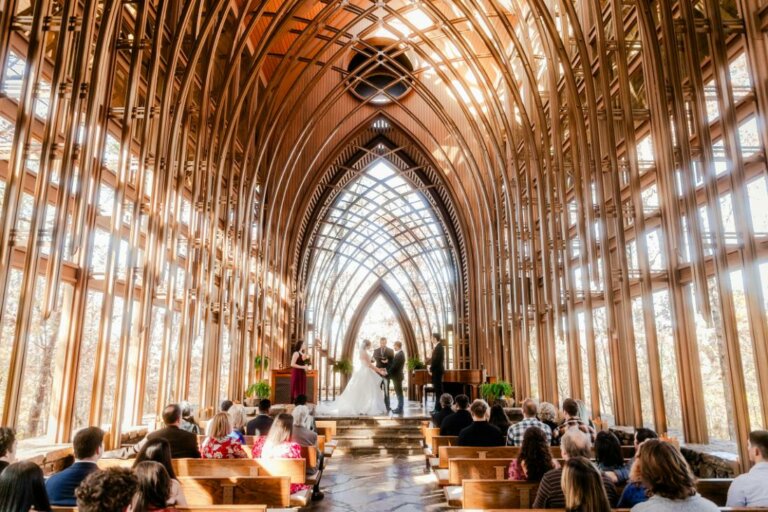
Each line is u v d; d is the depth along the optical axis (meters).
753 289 6.53
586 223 10.33
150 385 11.51
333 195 23.84
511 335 15.68
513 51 17.41
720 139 8.05
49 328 7.64
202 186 13.06
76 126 7.02
